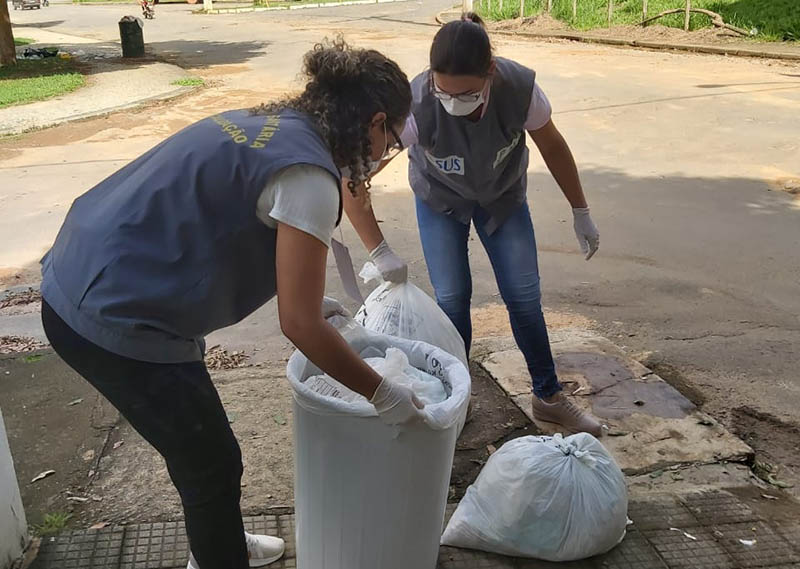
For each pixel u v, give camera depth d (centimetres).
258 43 1922
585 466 243
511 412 336
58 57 1719
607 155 791
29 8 3859
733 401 355
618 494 243
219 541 199
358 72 171
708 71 1254
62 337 177
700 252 538
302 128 171
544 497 237
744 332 424
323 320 170
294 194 163
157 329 174
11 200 683
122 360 174
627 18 1816
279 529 258
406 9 2828
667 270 509
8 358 386
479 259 539
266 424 322
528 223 301
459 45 242
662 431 320
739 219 600
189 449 187
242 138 170
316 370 222
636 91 1102
